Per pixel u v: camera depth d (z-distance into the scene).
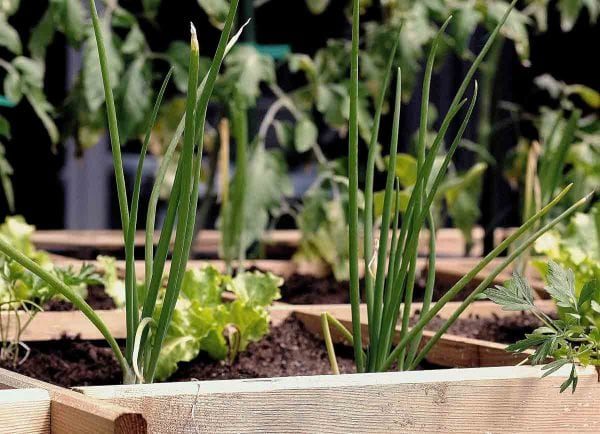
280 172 3.07
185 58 2.95
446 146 4.27
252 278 2.26
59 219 4.50
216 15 2.98
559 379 1.48
